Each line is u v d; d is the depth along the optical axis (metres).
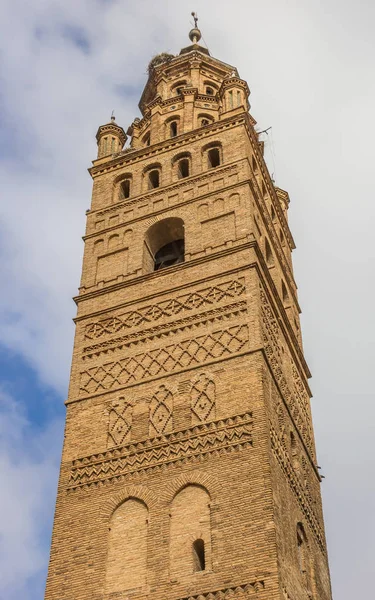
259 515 30.19
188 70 56.22
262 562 28.95
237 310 37.06
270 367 36.25
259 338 35.66
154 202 44.69
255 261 38.56
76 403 37.16
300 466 37.31
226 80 49.56
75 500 33.78
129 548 31.56
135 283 40.81
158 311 38.91
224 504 31.00
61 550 32.41
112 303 40.47
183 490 32.22
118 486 33.50
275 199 50.47
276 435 34.19
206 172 44.41
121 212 45.25
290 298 47.03
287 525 32.19
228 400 34.06
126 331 38.94
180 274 39.78
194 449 33.12
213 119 51.19
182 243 44.28
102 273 42.50
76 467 34.81
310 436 41.44
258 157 48.12
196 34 60.78
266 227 44.97
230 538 29.97
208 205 42.62
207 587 29.16
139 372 37.00
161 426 34.56
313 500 38.19
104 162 49.03
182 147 47.25
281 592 28.31
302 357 43.97
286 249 50.88
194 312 37.91
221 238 40.47
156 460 33.56
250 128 47.44
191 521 31.22
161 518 31.77
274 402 35.53
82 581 31.27
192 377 35.56
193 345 36.75
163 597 29.56
